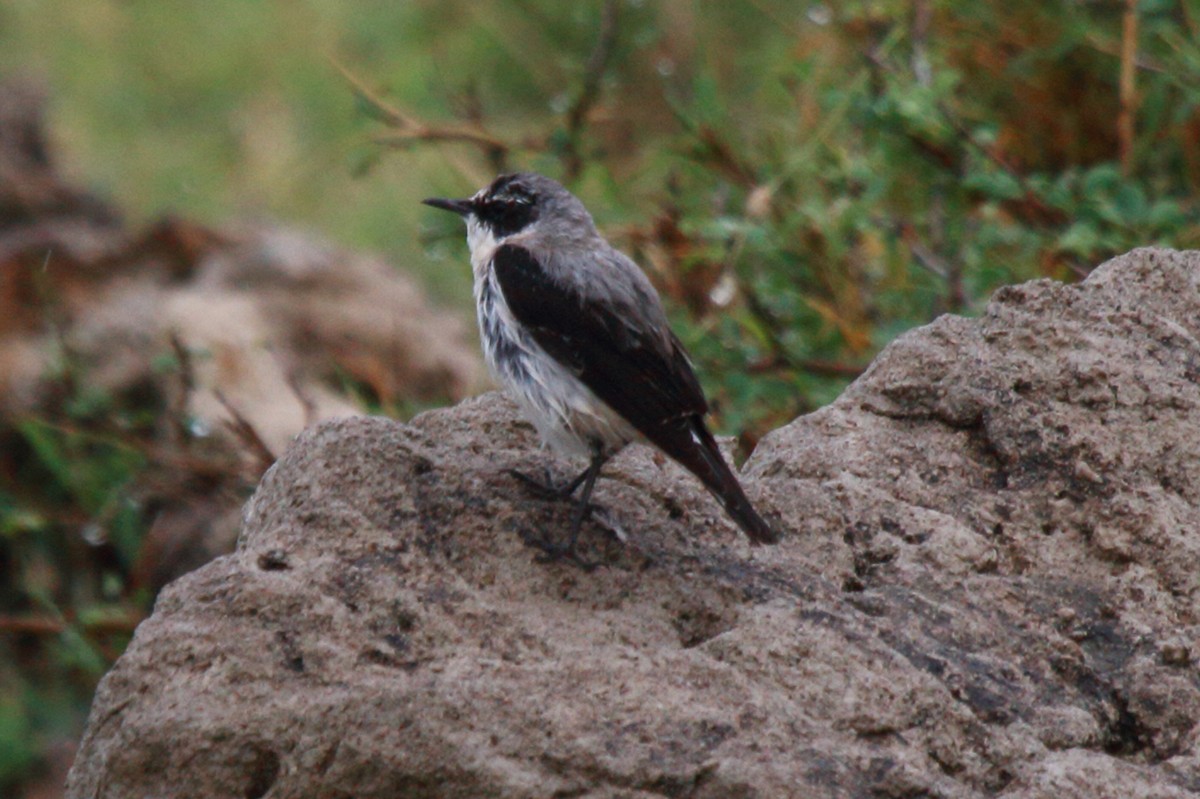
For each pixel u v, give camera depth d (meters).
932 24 14.28
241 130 26.34
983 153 13.00
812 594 7.70
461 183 15.91
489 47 23.39
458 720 6.67
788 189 13.96
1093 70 14.02
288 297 18.56
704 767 6.54
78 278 19.25
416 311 18.98
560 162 14.44
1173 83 13.39
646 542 7.96
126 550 14.99
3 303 18.56
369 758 6.68
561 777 6.59
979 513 8.34
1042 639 7.59
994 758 6.95
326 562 7.40
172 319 17.78
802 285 13.49
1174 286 9.34
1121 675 7.52
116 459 15.13
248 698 6.96
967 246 12.92
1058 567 8.13
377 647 7.12
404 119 14.74
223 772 6.88
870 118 13.08
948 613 7.68
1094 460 8.41
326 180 25.28
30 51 28.69
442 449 8.23
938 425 8.86
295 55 27.61
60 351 15.53
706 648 7.18
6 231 20.62
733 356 12.98
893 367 9.02
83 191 21.48
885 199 14.29
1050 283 9.13
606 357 8.37
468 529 7.80
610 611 7.55
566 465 8.66
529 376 8.55
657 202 14.25
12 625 14.15
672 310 13.58
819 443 8.77
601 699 6.80
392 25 27.11
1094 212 12.23
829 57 14.59
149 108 27.31
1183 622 7.87
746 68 17.23
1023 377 8.76
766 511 8.23
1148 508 8.18
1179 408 8.57
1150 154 13.91
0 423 16.64
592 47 18.23
